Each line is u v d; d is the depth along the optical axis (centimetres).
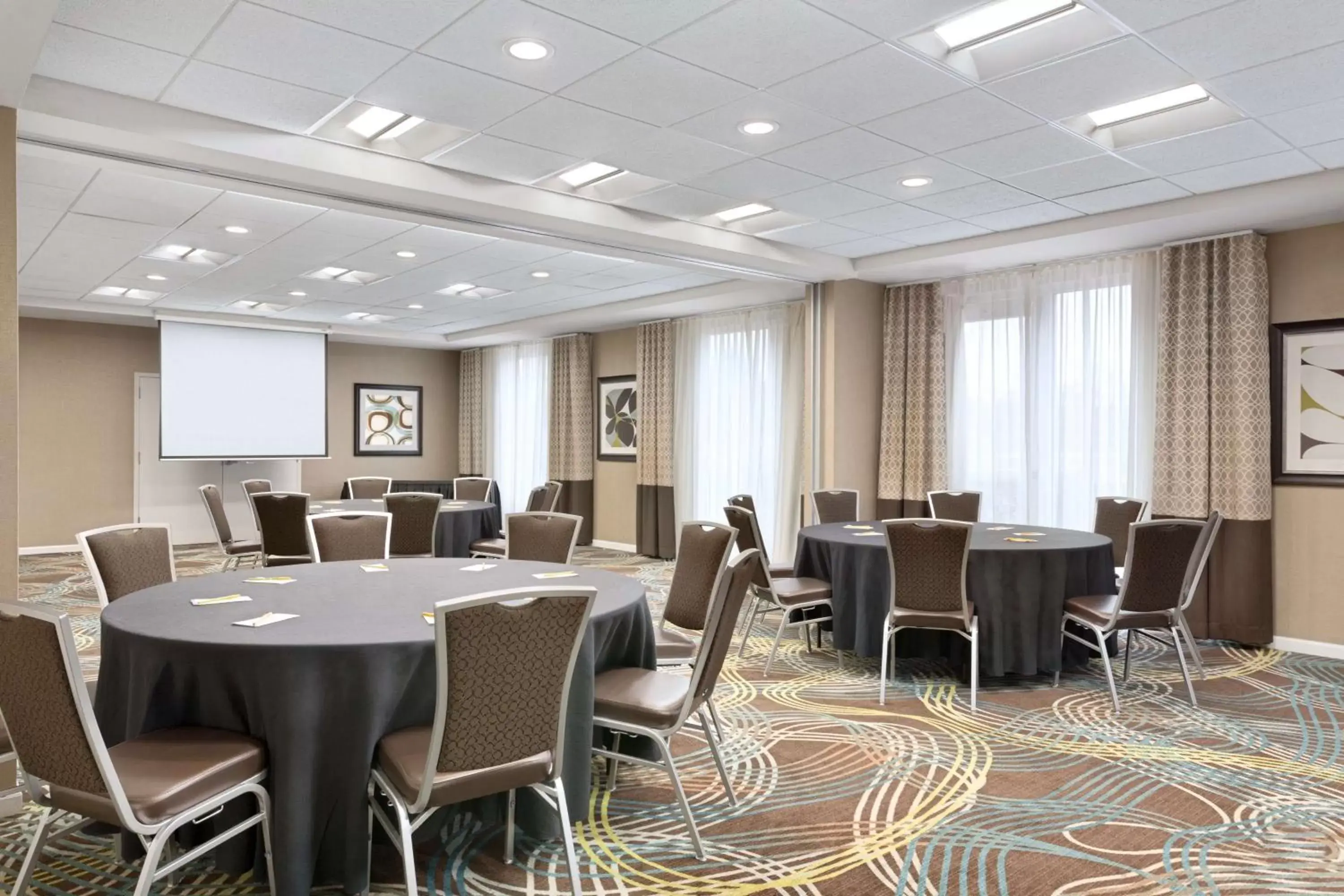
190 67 343
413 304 921
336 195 469
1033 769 354
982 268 691
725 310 901
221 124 399
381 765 237
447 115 394
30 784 217
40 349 979
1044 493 668
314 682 238
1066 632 487
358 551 478
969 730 405
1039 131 416
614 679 305
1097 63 341
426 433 1284
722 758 366
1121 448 626
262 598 312
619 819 304
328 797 240
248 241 627
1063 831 297
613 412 1062
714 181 497
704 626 377
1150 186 503
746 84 361
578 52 331
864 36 318
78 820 300
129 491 1029
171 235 607
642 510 980
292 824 233
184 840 259
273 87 362
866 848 283
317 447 1087
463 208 500
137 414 1037
